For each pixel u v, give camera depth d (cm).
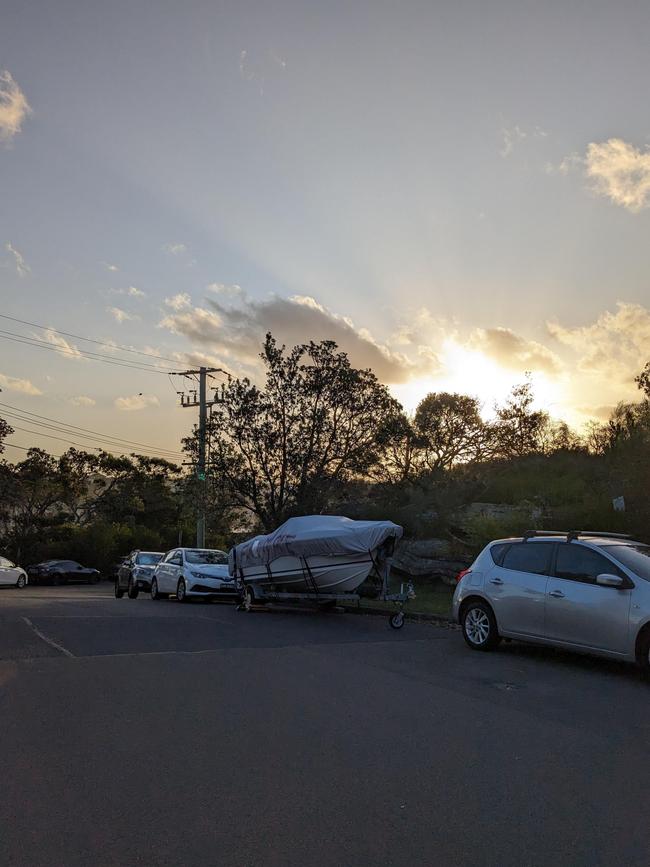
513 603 1064
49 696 764
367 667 960
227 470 2456
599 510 1983
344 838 433
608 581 935
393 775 542
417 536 2369
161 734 636
